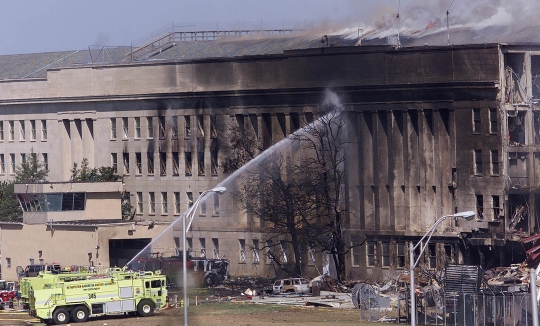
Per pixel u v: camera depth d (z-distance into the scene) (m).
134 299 171.12
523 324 144.88
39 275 174.38
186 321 129.75
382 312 165.50
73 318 167.75
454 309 150.50
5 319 173.88
